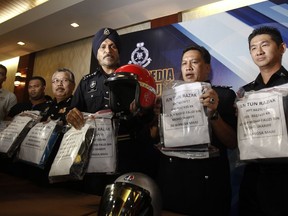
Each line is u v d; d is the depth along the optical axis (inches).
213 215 35.9
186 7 91.3
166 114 32.1
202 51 42.9
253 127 28.2
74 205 27.5
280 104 27.3
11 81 162.6
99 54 43.1
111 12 98.6
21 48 143.6
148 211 20.2
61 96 61.2
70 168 28.7
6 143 40.0
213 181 37.0
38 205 26.9
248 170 36.8
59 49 137.4
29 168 45.1
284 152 25.9
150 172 44.0
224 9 87.7
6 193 32.0
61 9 100.4
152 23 100.7
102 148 31.3
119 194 20.3
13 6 123.4
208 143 29.9
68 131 33.9
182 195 37.5
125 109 31.6
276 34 38.7
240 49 67.4
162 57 80.8
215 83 69.2
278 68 38.7
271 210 32.4
